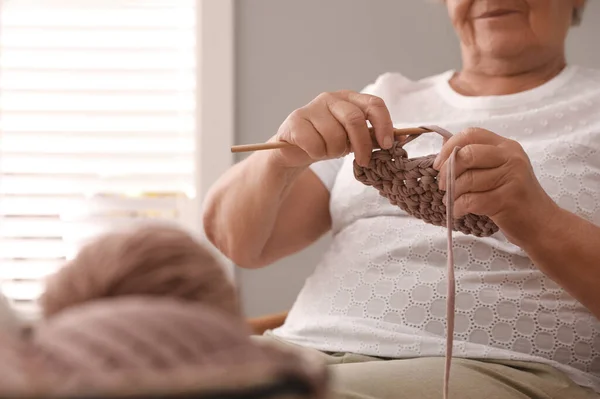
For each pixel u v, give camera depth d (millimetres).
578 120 1402
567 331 1248
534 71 1524
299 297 1473
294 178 1454
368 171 1229
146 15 2283
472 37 1526
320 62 2146
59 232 2318
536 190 1145
